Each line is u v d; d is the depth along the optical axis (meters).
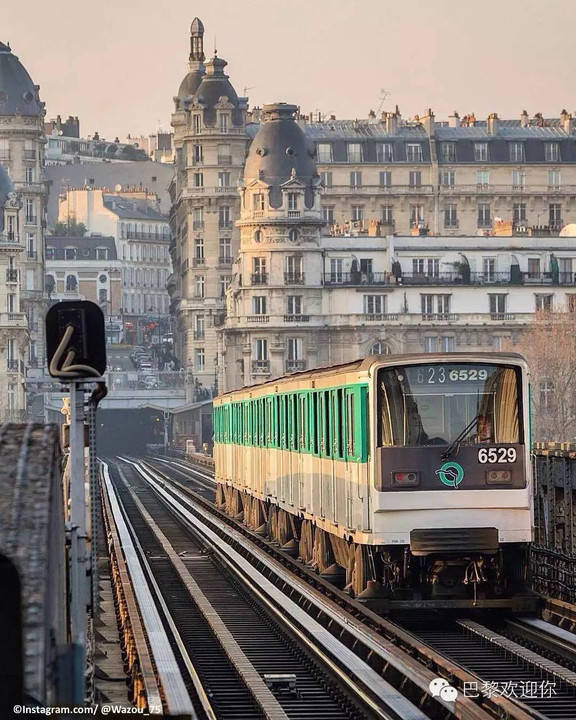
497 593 47.47
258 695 35.44
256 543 76.38
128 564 66.50
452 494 46.50
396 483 46.41
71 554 27.17
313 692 36.75
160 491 142.00
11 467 19.00
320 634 41.69
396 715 31.78
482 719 29.14
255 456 78.62
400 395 46.69
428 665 38.88
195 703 34.34
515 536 46.66
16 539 17.88
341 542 54.03
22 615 17.64
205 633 48.16
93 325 26.50
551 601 46.84
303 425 60.50
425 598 47.38
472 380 46.81
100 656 43.50
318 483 56.34
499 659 40.97
